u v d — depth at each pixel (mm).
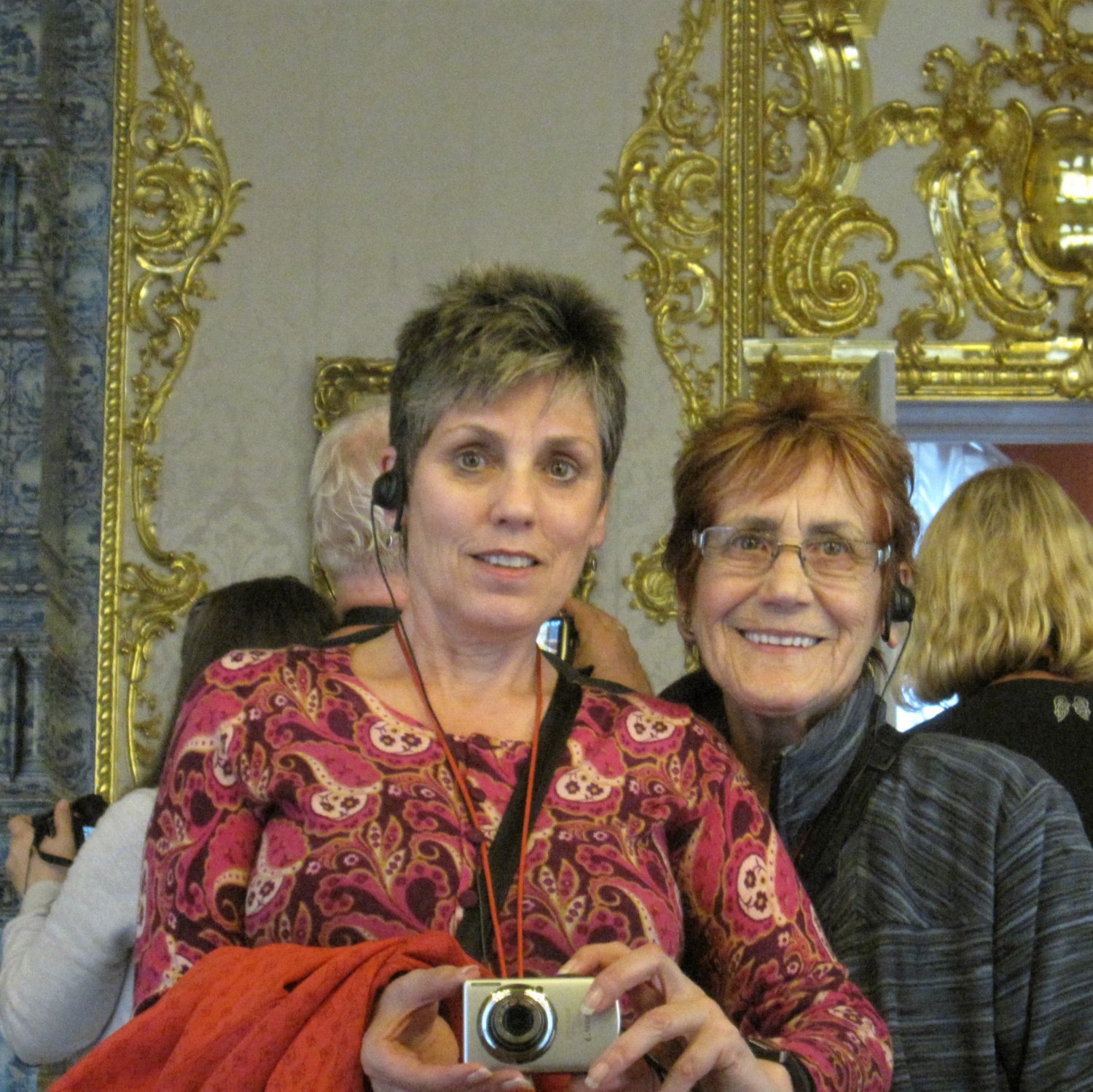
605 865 1564
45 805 5137
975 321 5824
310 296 5727
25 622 5203
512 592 1628
